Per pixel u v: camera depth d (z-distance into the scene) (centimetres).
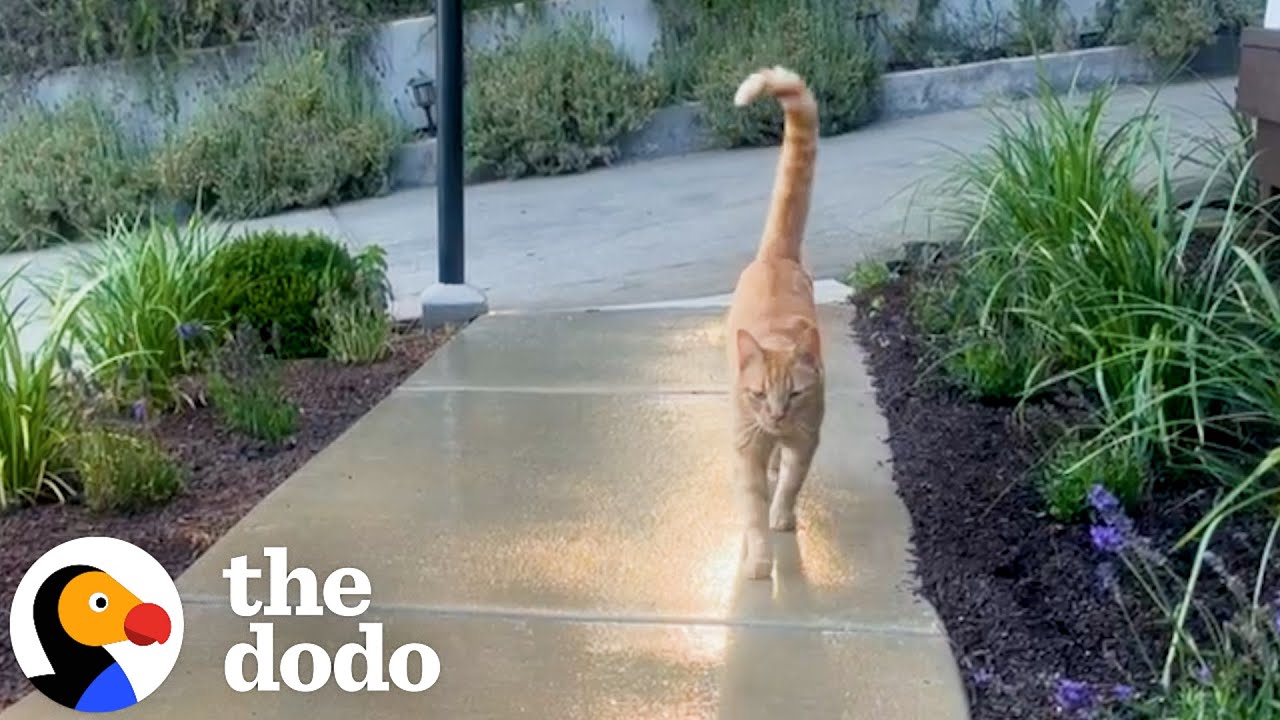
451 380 445
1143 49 975
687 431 379
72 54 980
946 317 438
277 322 470
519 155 940
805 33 961
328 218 856
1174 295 334
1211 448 303
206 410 412
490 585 278
